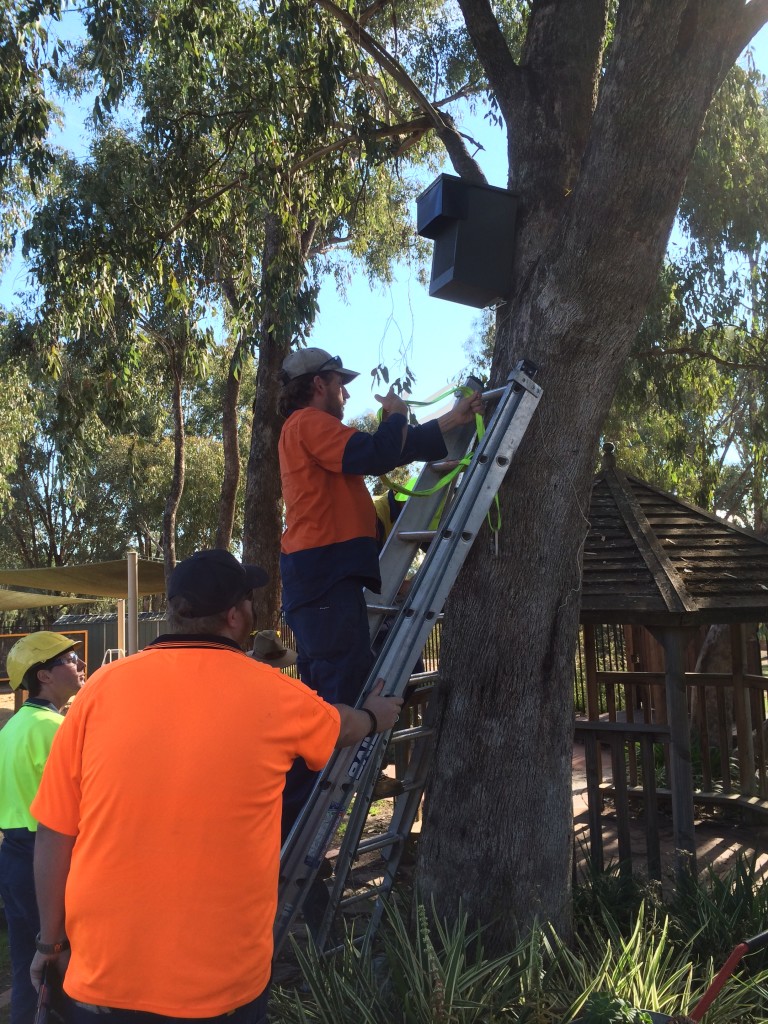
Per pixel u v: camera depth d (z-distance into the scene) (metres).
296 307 9.42
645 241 3.96
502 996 3.42
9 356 11.12
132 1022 2.03
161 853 2.08
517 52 10.88
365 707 2.95
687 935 4.38
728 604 5.81
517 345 4.12
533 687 3.97
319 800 3.14
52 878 2.26
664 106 3.87
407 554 3.96
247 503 12.20
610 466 7.12
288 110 9.14
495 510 4.04
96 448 17.20
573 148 4.51
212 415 30.73
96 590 16.31
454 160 5.86
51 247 9.29
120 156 10.09
